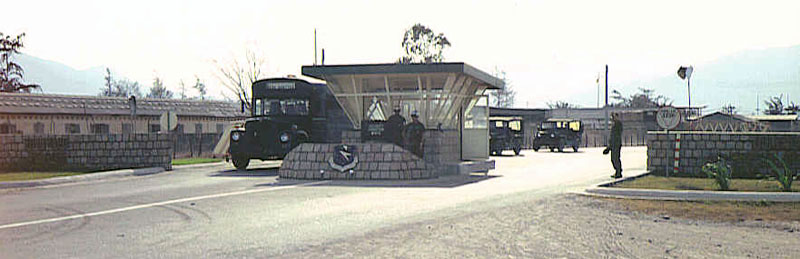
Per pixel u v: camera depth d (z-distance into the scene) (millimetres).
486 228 9703
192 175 20703
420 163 18641
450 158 21281
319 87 24531
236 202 12969
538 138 45531
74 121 36188
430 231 9438
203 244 8531
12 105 33969
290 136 22266
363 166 18281
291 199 13438
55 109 35438
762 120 66188
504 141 38812
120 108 38625
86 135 23750
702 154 19625
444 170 20281
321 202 12906
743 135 19188
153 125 39906
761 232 9430
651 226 9914
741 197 13125
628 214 11164
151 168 22422
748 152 19125
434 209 11812
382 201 13047
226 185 16781
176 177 19859
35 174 20078
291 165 19016
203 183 17469
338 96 22656
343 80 22453
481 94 24219
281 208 12023
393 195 14172
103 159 23656
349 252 7984
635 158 33062
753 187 14852
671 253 7945
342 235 9148
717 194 13258
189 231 9547
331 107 24828
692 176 18578
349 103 22844
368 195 14156
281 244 8508
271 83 23703
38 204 12945
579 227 9805
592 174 20703
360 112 22781
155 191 15352
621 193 14008
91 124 36875
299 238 8930
